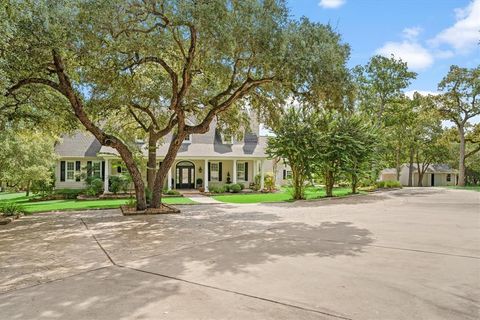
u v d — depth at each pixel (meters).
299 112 18.55
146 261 5.89
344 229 8.94
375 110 31.34
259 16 9.80
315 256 6.04
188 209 14.79
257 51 10.32
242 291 4.25
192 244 7.33
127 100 12.75
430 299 3.90
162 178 14.33
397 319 3.38
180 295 4.14
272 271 5.13
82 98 12.84
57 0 9.11
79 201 20.58
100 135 12.70
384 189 28.31
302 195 19.16
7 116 12.66
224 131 17.67
